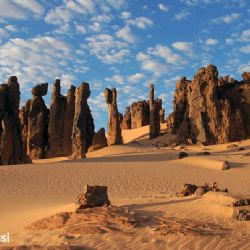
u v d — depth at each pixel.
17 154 51.41
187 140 69.75
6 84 53.16
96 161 49.59
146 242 13.91
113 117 72.00
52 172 40.31
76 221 16.53
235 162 48.44
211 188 22.12
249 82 72.81
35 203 27.38
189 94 72.38
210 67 71.00
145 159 51.62
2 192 32.00
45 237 15.09
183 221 16.05
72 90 71.88
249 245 13.74
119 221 15.86
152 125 79.88
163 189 35.44
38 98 71.75
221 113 68.56
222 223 16.02
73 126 67.50
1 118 51.38
